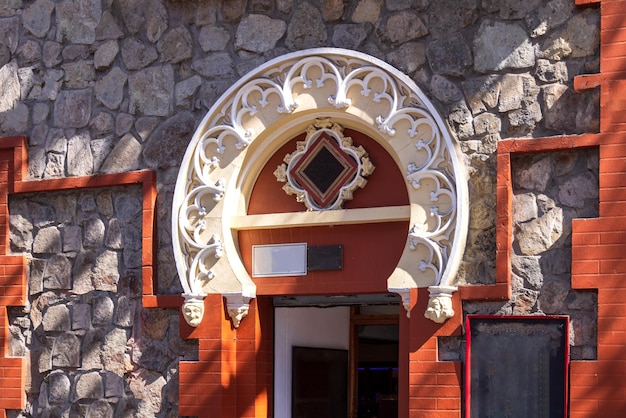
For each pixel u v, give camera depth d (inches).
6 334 440.1
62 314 434.9
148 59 431.2
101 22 440.8
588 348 354.9
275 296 416.5
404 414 378.6
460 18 384.2
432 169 378.9
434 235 374.9
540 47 373.1
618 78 358.0
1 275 442.6
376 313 489.4
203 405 403.5
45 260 440.1
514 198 370.9
